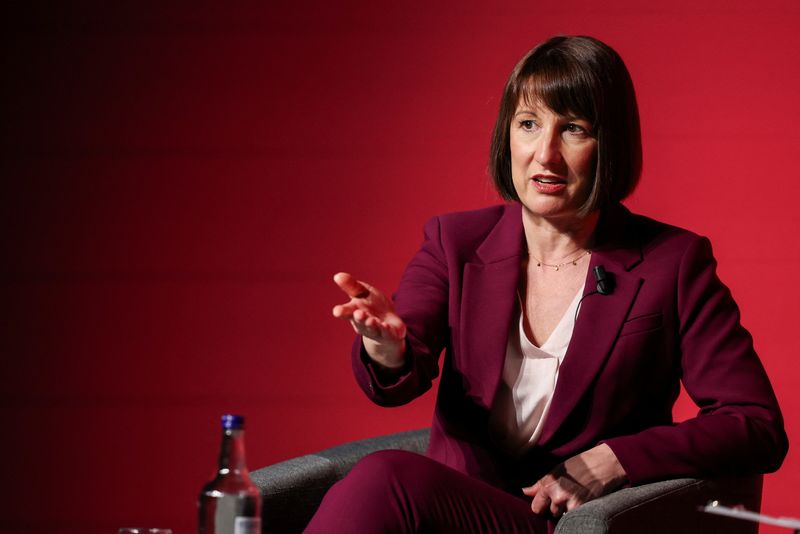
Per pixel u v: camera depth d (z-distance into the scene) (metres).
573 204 7.01
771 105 12.10
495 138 7.36
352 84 12.79
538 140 6.95
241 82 12.94
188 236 13.00
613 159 6.99
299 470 7.20
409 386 6.18
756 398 6.74
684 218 12.20
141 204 13.05
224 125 12.96
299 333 12.84
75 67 13.12
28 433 13.09
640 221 7.46
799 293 12.02
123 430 13.02
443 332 7.34
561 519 5.75
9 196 13.17
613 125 6.96
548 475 6.43
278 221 12.88
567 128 6.95
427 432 8.21
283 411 12.84
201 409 12.93
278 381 12.86
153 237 13.04
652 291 7.01
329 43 12.83
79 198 13.12
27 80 13.16
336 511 5.84
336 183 12.80
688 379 6.98
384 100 12.75
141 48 13.06
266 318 12.89
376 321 5.70
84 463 13.04
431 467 6.13
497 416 7.09
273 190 12.90
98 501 13.01
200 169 12.99
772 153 12.08
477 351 7.11
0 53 13.19
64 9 13.15
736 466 6.51
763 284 12.06
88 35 13.12
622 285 7.04
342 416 12.77
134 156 13.07
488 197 12.56
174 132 13.03
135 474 12.98
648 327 6.96
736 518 6.64
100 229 13.09
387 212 12.73
